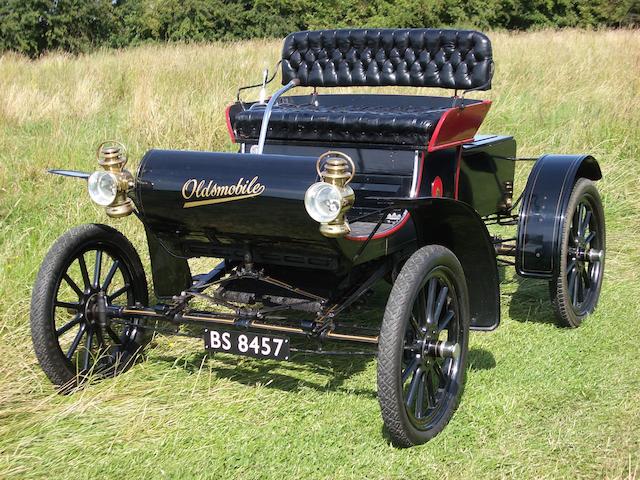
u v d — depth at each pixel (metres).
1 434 3.52
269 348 3.50
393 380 3.22
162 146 8.14
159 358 4.31
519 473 3.26
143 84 11.05
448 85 5.01
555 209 4.47
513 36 19.59
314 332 3.47
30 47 29.28
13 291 4.84
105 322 3.97
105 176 3.48
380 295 5.30
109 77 12.80
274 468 3.29
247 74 12.12
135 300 4.23
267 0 31.34
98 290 3.98
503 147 5.16
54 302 3.75
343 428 3.60
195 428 3.59
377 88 10.28
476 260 3.86
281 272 3.88
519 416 3.70
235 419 3.67
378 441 3.50
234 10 31.12
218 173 3.36
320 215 3.06
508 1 31.30
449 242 3.83
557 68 11.87
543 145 8.45
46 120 9.80
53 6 29.30
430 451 3.42
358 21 31.28
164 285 4.01
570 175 4.54
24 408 3.71
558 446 3.44
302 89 10.36
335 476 3.25
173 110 8.84
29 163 7.31
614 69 11.70
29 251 5.48
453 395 3.72
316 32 5.32
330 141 4.16
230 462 3.33
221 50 15.90
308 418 3.67
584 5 32.66
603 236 5.11
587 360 4.30
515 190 7.36
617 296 5.25
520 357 4.34
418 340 3.50
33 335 3.70
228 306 3.79
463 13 30.55
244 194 3.28
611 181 7.39
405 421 3.32
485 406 3.79
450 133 4.09
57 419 3.61
